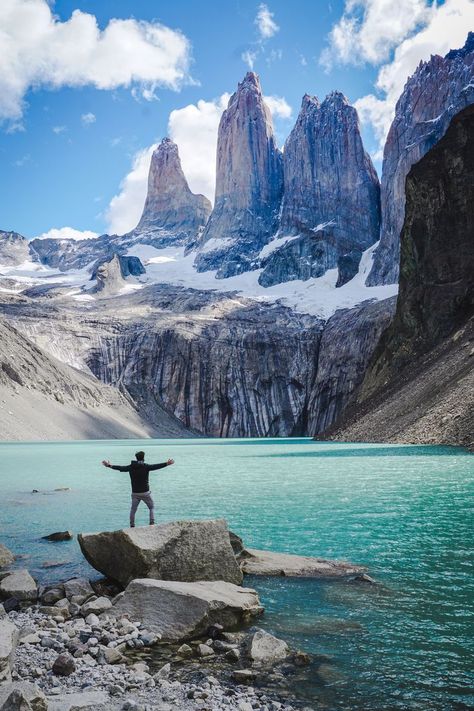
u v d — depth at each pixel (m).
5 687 6.64
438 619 9.73
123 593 11.06
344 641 8.96
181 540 12.46
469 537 16.06
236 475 34.91
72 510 21.69
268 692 7.41
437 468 34.47
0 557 14.02
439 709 6.89
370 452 49.19
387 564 13.31
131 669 8.25
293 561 13.70
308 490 26.34
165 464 16.80
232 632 9.57
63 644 9.05
